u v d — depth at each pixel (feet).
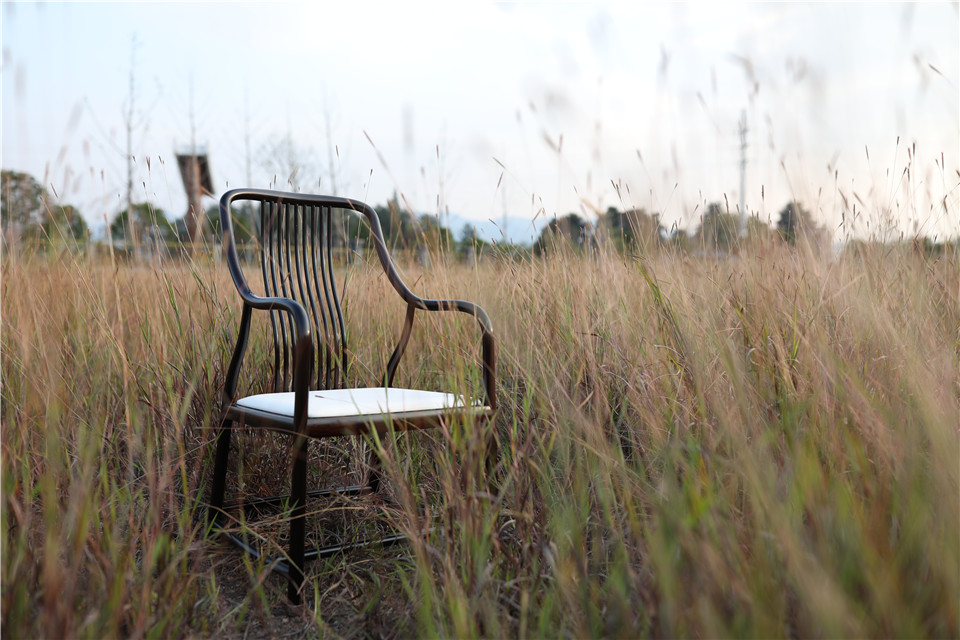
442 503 6.36
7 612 4.12
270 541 5.73
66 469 5.74
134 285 8.34
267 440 7.75
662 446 5.54
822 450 4.86
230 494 7.44
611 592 4.47
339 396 6.30
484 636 4.54
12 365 6.87
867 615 3.45
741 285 7.44
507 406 7.29
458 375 6.69
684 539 3.85
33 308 6.83
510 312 8.07
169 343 7.80
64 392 6.49
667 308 7.07
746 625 3.48
